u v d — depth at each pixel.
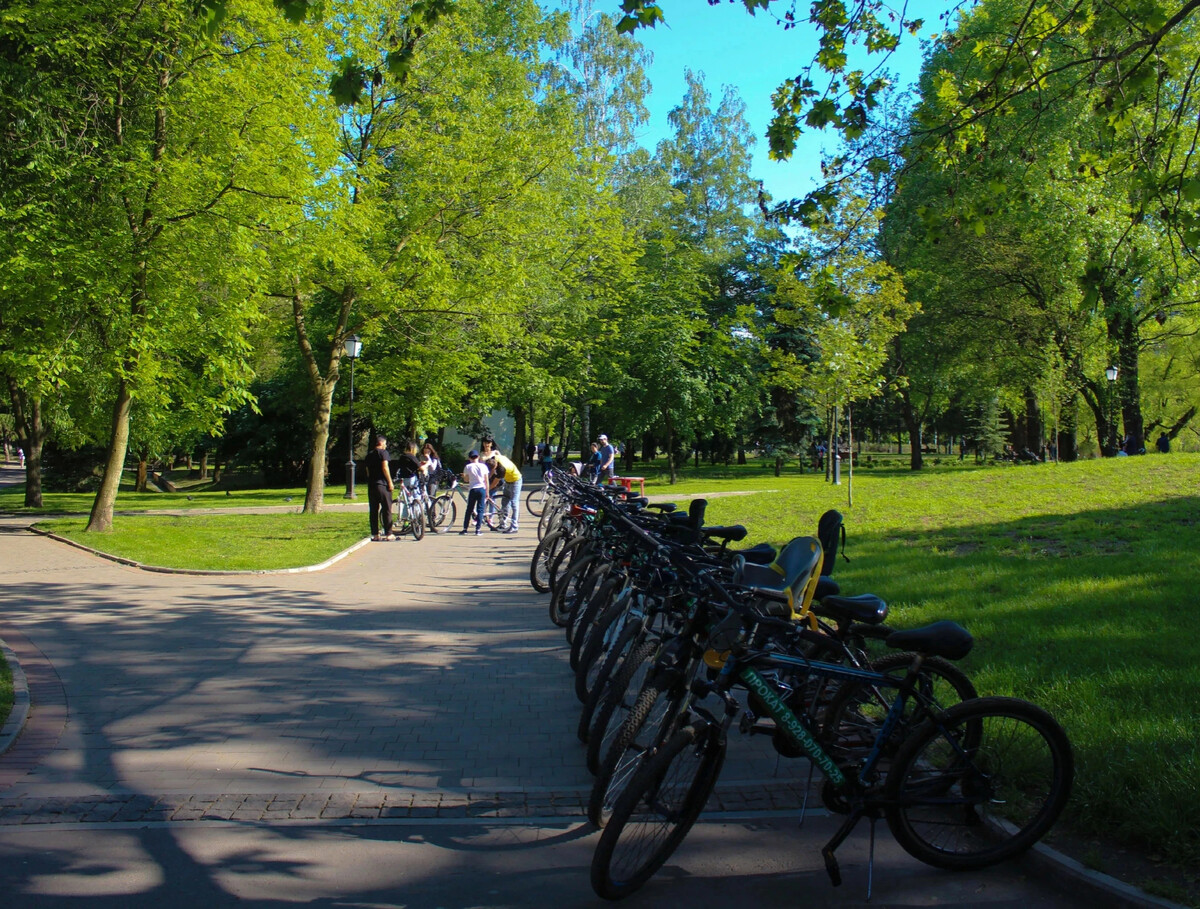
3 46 14.88
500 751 5.46
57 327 15.48
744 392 41.91
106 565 13.23
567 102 32.91
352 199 20.50
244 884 3.77
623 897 3.69
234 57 15.62
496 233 21.98
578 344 34.16
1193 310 21.28
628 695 4.79
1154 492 16.06
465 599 10.60
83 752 5.41
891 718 3.95
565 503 11.33
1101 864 3.66
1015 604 8.14
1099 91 7.34
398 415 29.66
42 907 3.54
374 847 4.16
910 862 4.06
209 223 15.19
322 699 6.53
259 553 14.44
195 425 19.73
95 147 14.93
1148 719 5.00
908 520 15.09
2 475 61.31
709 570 4.36
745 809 4.64
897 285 23.30
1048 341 29.75
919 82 25.72
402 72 6.54
